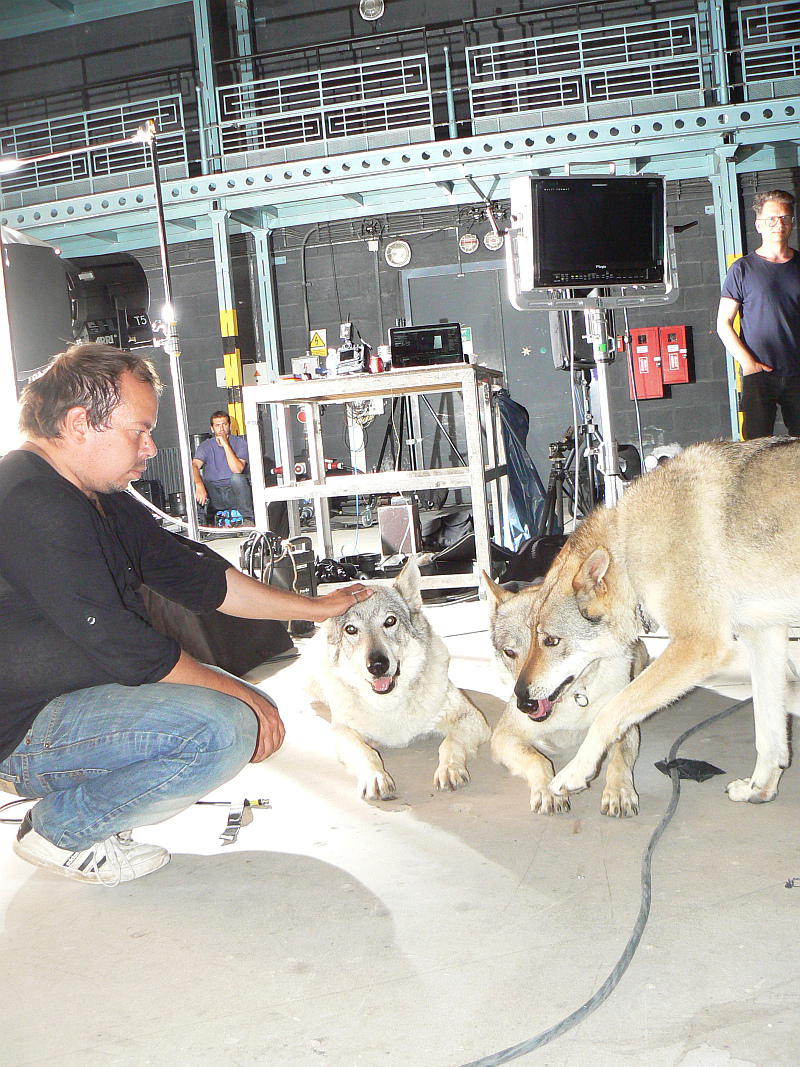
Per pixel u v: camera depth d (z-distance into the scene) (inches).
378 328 471.5
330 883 75.9
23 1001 60.9
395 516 222.7
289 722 127.9
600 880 72.5
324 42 455.5
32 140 462.3
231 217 437.1
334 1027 55.1
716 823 82.4
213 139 450.9
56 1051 54.9
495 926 66.2
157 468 492.1
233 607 92.3
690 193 427.2
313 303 475.5
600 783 97.3
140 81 486.0
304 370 217.6
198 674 76.9
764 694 87.4
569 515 286.0
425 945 64.2
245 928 69.0
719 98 379.2
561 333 221.9
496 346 459.8
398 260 461.1
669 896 68.7
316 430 237.1
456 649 164.7
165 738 74.7
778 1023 52.0
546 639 95.3
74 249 482.9
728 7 422.0
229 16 469.7
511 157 387.9
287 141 469.7
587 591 94.7
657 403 439.8
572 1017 53.3
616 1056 50.2
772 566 84.0
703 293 432.1
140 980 62.6
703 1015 53.3
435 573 212.1
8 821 96.1
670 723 114.7
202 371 486.3
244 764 79.4
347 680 110.5
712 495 87.3
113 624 70.3
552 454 235.6
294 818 91.9
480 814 89.8
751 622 86.3
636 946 61.3
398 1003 57.1
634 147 383.9
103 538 76.4
